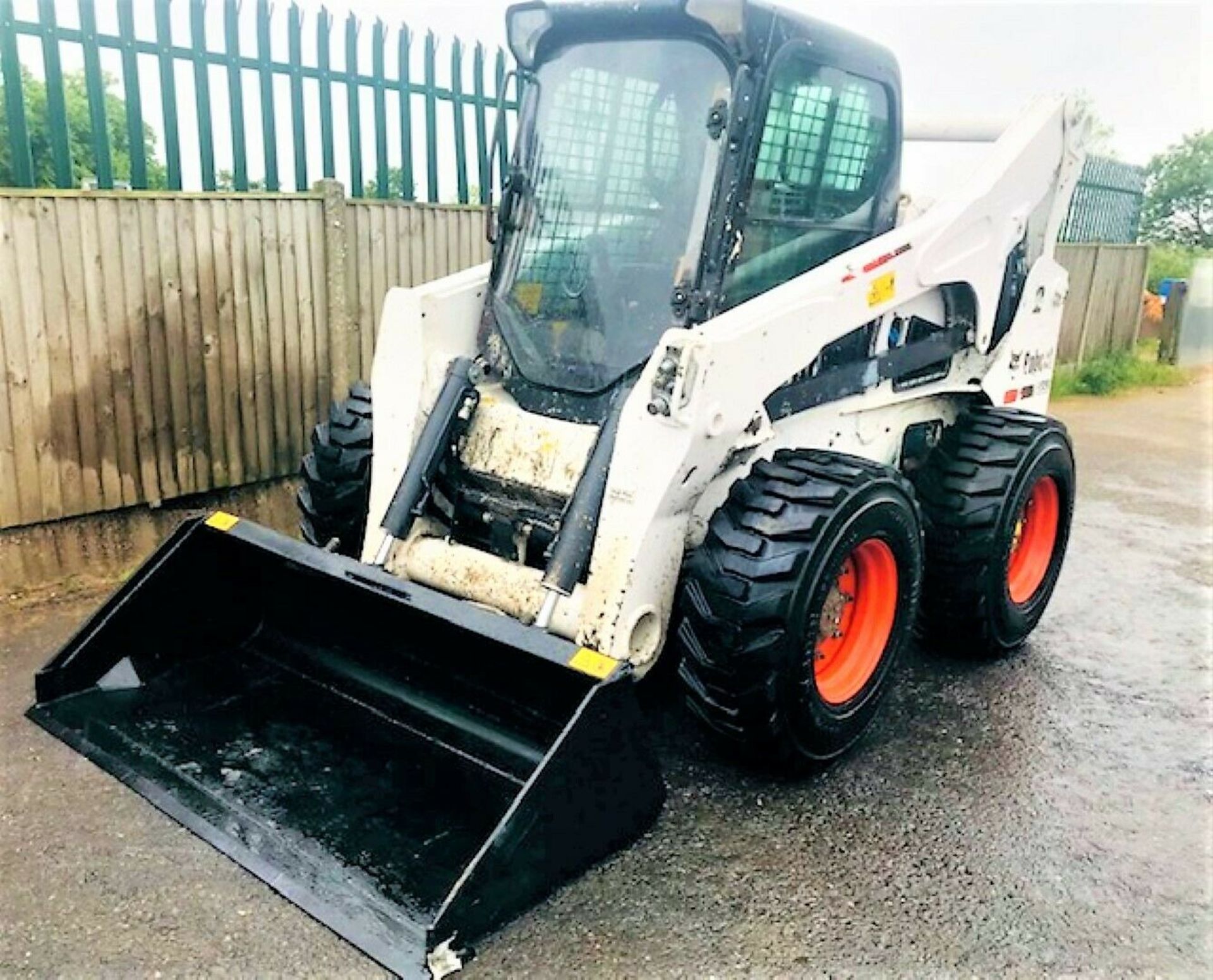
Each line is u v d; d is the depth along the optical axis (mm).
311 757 3047
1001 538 3842
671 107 3184
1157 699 3846
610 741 2633
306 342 5078
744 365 2900
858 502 3000
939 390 3986
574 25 3346
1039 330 4496
